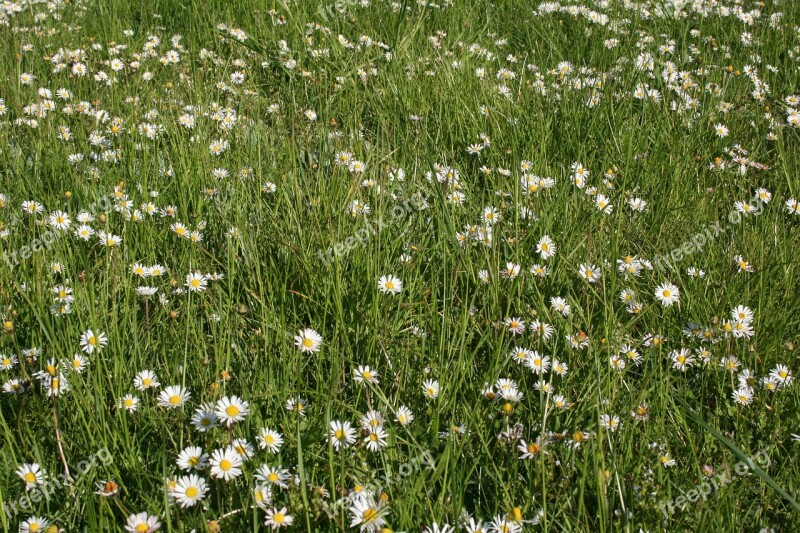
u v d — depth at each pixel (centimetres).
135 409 259
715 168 454
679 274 346
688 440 270
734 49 645
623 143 464
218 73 533
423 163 427
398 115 485
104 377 271
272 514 218
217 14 631
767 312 336
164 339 288
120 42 597
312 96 511
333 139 438
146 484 238
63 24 613
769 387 297
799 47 629
